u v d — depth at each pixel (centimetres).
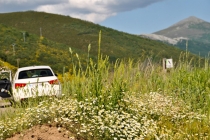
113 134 616
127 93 789
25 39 11938
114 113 677
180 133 707
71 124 647
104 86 793
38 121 680
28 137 624
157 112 793
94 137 621
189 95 975
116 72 796
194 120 798
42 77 1114
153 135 668
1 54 8588
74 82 838
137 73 1028
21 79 1112
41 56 9725
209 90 943
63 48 12150
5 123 678
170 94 992
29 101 839
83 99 739
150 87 1067
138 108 764
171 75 1152
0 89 1145
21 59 9100
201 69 1134
